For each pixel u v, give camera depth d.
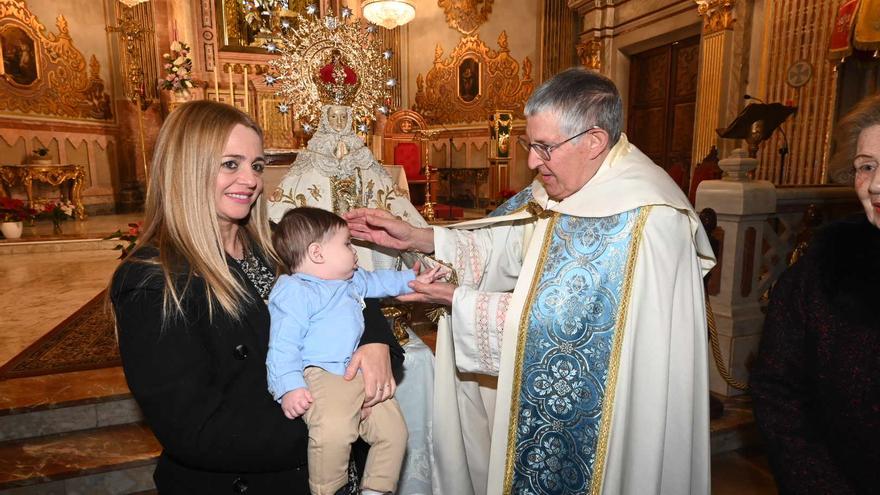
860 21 5.37
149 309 1.12
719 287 3.24
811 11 6.37
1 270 6.41
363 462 1.58
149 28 11.05
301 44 1.99
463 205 12.48
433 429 2.04
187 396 1.12
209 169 1.22
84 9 10.58
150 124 11.42
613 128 1.56
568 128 1.53
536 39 11.20
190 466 1.27
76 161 10.49
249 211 1.40
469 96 12.09
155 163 1.25
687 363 1.55
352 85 2.03
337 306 1.41
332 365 1.36
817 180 6.48
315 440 1.25
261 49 10.70
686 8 7.92
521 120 11.49
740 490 2.70
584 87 1.52
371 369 1.37
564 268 1.65
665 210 1.56
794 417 1.21
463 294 1.78
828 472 1.13
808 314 1.19
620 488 1.56
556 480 1.66
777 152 6.88
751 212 3.06
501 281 2.13
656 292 1.52
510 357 1.69
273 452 1.21
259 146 1.33
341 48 2.03
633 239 1.55
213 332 1.21
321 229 1.45
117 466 2.68
